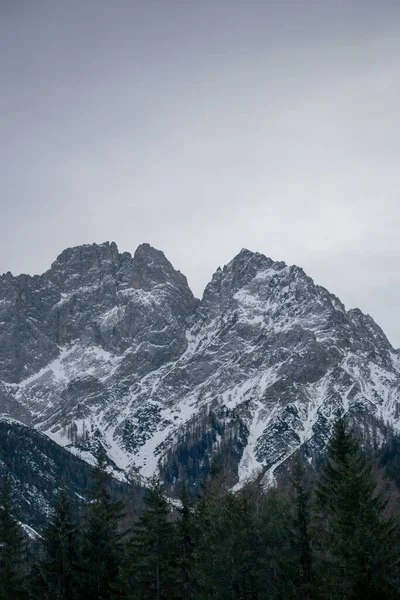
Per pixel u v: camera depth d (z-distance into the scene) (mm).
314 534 96188
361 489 90625
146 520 106438
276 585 95312
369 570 82188
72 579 104562
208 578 95312
